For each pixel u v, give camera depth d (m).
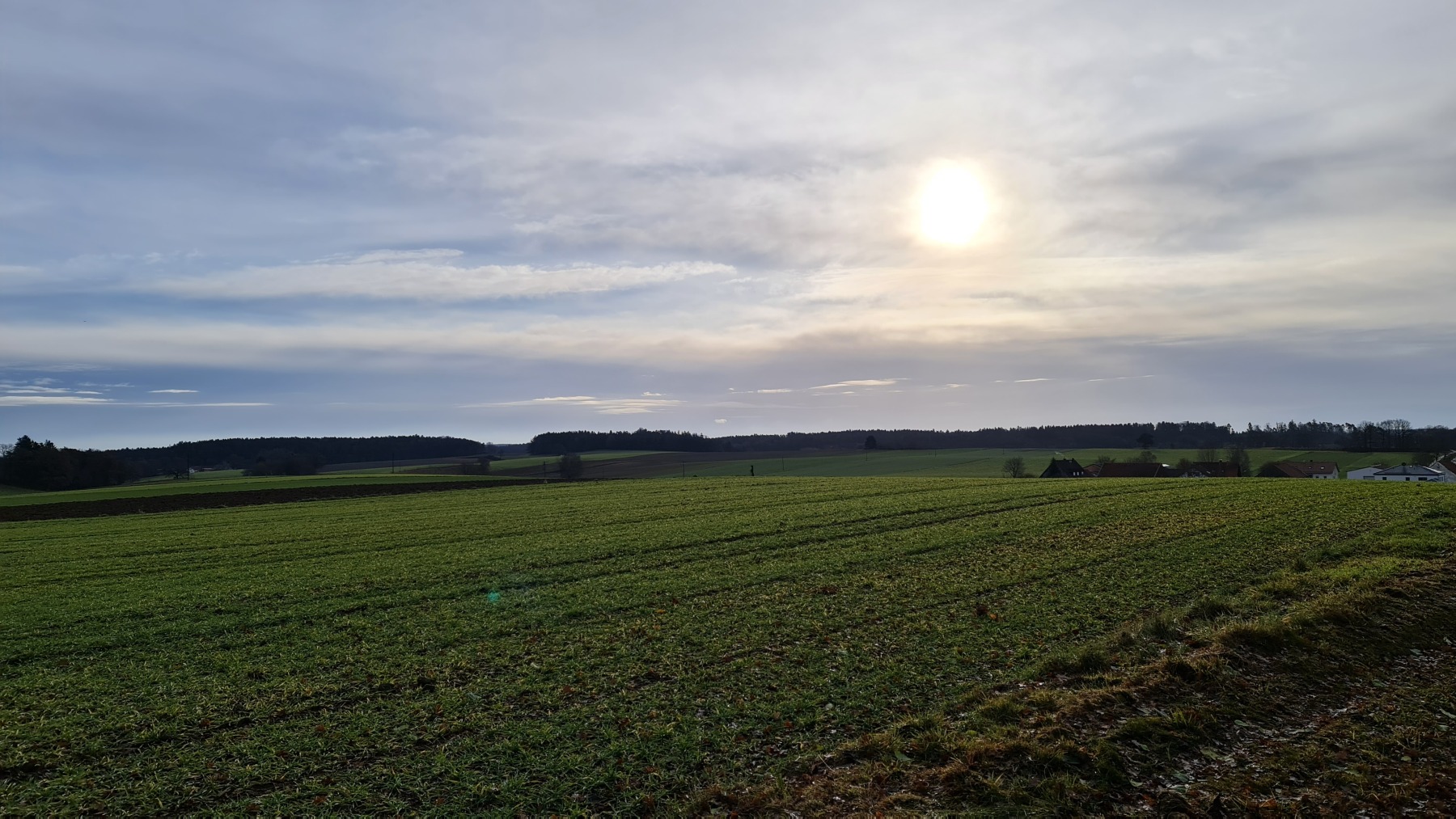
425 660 18.62
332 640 21.02
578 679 16.66
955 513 42.16
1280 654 15.48
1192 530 32.78
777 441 191.12
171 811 11.48
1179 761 11.72
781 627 20.22
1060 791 10.75
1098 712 13.02
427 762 12.64
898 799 10.79
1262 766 11.55
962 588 23.86
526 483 87.69
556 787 11.67
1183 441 172.50
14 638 22.38
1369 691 14.42
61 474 111.62
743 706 14.56
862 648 17.97
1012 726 12.66
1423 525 30.30
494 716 14.69
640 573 28.64
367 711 15.10
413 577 29.86
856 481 72.06
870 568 27.81
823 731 13.37
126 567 35.50
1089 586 23.58
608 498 62.59
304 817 11.00
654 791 11.48
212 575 32.53
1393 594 19.47
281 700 16.03
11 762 13.20
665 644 19.02
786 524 40.12
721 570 28.52
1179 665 14.48
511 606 24.28
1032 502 45.59
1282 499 41.81
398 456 177.00
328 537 44.00
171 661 19.50
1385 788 10.91
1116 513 38.91
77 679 18.14
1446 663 15.85
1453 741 12.29
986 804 10.62
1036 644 17.89
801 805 10.77
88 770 12.87
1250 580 23.69
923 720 13.20
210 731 14.48
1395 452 140.12
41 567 36.22
